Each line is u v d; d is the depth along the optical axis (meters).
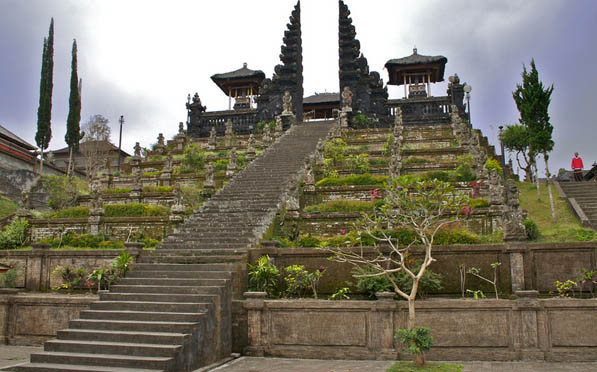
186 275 14.28
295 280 14.88
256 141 42.75
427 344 11.21
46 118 43.28
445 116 47.12
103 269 16.97
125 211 24.56
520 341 12.22
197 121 52.66
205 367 11.73
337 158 31.73
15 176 35.34
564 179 46.31
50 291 18.31
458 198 12.92
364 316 12.83
